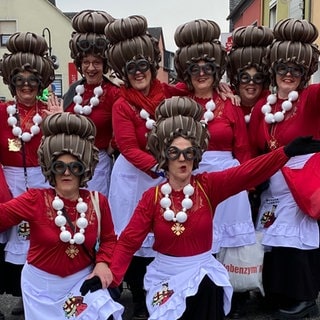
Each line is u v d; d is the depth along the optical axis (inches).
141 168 124.6
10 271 133.6
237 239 129.8
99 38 136.8
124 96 128.7
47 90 144.2
